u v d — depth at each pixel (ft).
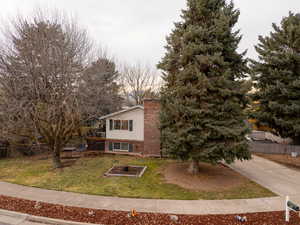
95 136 67.46
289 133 57.62
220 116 34.40
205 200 27.48
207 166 44.78
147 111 57.11
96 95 49.65
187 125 34.35
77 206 25.46
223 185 33.40
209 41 34.88
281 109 56.34
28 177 37.27
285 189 31.89
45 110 40.32
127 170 41.45
